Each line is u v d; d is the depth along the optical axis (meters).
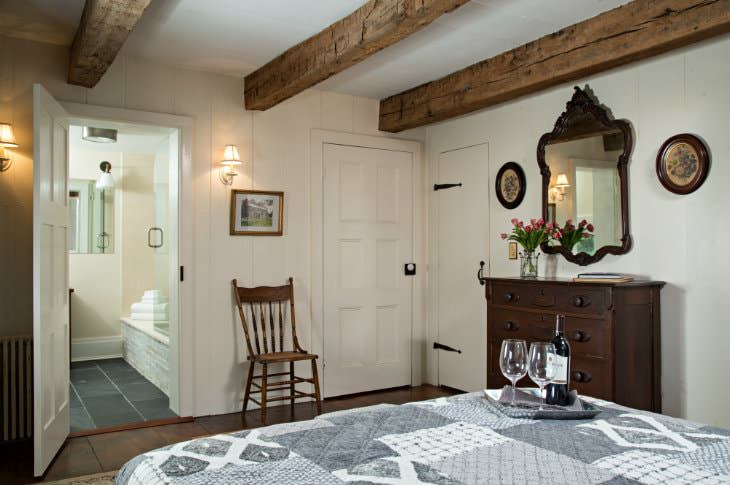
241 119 4.30
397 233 5.02
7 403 3.49
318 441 1.32
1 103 3.51
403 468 1.15
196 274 4.09
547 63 3.41
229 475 1.12
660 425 1.47
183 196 4.05
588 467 1.16
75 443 3.53
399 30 2.82
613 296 3.04
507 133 4.34
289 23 3.25
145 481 1.15
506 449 1.27
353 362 4.79
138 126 3.96
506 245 4.34
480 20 3.19
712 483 1.08
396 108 4.75
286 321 4.47
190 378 4.05
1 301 3.53
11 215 3.54
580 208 3.73
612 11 3.03
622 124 3.46
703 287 3.11
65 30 3.40
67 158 3.52
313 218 4.60
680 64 3.22
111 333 6.69
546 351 1.62
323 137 4.66
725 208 3.02
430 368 5.09
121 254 6.72
